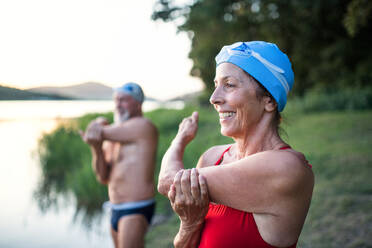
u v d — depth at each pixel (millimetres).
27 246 4582
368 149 7594
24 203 6633
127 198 3225
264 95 1096
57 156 8758
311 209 4488
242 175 985
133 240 3158
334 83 19531
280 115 1177
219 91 1122
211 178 1019
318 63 20047
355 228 3809
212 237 1091
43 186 7887
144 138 3332
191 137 1332
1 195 7160
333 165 6473
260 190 975
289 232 991
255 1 15102
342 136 9656
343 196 4785
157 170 5910
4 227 5336
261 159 987
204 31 18359
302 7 13531
